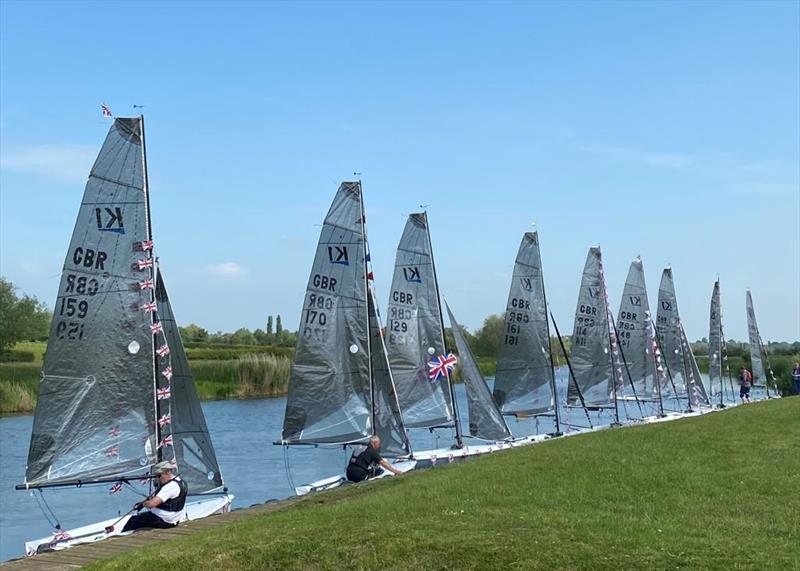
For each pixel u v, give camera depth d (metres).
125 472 22.89
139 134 23.22
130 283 23.12
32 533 26.83
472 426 37.38
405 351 36.66
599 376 52.47
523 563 12.26
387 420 32.28
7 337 87.88
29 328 89.94
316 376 31.95
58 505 31.44
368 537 13.68
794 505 15.83
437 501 16.84
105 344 22.83
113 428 22.86
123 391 22.97
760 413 28.31
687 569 11.87
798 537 13.68
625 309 59.50
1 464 39.78
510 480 18.77
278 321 146.62
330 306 32.12
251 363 76.31
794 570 11.84
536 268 45.34
